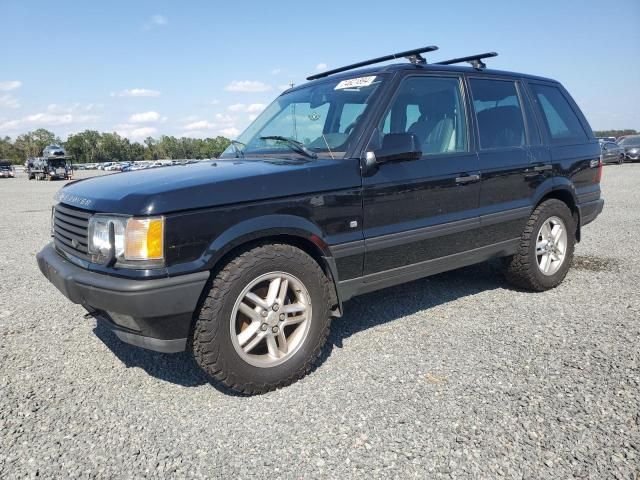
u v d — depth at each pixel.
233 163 3.55
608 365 3.09
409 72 3.76
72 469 2.27
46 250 3.48
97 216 2.78
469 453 2.29
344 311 4.32
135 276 2.58
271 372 2.94
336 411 2.70
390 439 2.42
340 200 3.20
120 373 3.27
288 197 2.99
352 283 3.37
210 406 2.82
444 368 3.15
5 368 3.36
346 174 3.24
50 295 5.07
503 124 4.36
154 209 2.59
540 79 4.94
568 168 4.80
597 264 5.64
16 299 4.94
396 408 2.70
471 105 4.13
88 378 3.20
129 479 2.20
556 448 2.30
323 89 4.11
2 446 2.46
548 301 4.41
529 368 3.09
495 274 5.35
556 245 4.73
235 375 2.83
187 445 2.44
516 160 4.30
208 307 2.74
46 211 13.99
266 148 3.83
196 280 2.66
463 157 3.93
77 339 3.86
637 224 8.27
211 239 2.72
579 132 5.12
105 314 2.93
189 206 2.66
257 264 2.85
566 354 3.27
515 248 4.44
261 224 2.86
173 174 3.19
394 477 2.15
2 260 6.95
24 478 2.22
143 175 3.33
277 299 2.98
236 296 2.79
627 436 2.36
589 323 3.81
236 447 2.41
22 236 9.20
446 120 3.95
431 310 4.27
